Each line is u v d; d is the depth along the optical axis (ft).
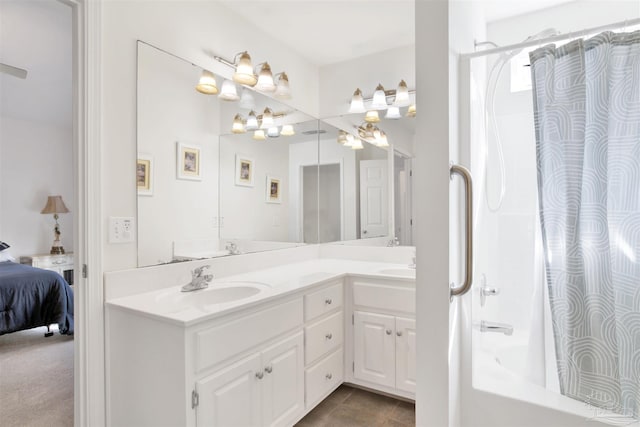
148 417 4.60
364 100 9.66
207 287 6.06
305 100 9.84
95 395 4.95
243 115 7.88
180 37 6.44
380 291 7.16
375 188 9.43
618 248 4.06
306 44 9.08
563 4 7.39
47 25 8.11
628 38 4.04
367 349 7.33
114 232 5.28
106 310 5.08
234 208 7.63
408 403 7.15
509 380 4.67
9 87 12.21
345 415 6.73
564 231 4.34
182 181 6.47
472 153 4.65
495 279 5.68
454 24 3.96
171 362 4.33
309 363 6.45
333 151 10.06
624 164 4.03
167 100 6.19
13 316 10.08
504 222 5.64
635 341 3.95
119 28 5.41
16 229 15.29
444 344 3.69
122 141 5.43
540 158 4.51
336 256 9.93
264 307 5.39
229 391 4.77
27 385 7.78
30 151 15.69
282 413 5.74
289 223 9.22
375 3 7.40
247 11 7.64
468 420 4.48
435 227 3.74
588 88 4.22
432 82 3.76
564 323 4.35
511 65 5.58
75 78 4.94
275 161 8.79
